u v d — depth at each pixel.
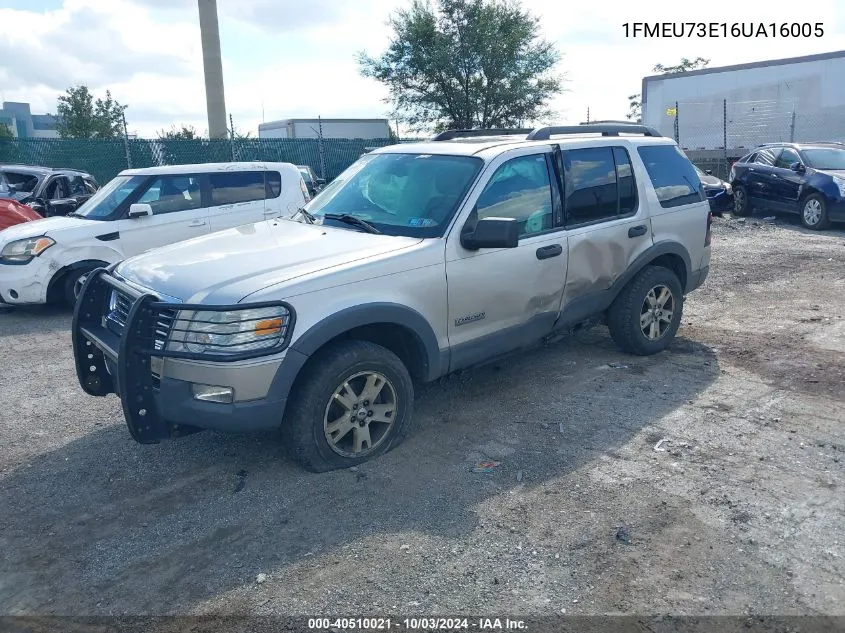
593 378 5.86
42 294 8.52
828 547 3.49
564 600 3.17
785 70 23.69
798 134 23.78
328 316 4.04
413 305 4.43
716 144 25.70
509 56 29.30
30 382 6.25
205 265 4.29
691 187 6.60
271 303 3.85
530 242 5.11
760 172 16.05
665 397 5.42
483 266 4.80
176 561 3.53
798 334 7.03
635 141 6.14
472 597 3.20
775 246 12.50
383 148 5.79
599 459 4.44
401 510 3.91
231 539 3.70
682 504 3.90
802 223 14.84
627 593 3.20
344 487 4.16
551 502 3.95
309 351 3.98
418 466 4.40
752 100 24.66
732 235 14.05
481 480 4.21
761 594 3.17
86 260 8.63
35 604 3.25
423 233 4.68
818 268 10.34
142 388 3.97
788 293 8.84
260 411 3.91
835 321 7.46
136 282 4.35
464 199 4.76
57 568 3.51
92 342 4.54
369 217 5.00
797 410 5.11
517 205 5.07
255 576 3.39
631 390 5.57
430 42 29.12
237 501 4.06
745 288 9.19
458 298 4.70
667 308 6.43
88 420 5.34
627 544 3.55
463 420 5.08
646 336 6.27
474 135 6.27
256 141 22.20
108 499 4.16
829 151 15.26
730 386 5.62
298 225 5.14
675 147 6.65
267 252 4.45
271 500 4.05
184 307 3.87
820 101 23.19
